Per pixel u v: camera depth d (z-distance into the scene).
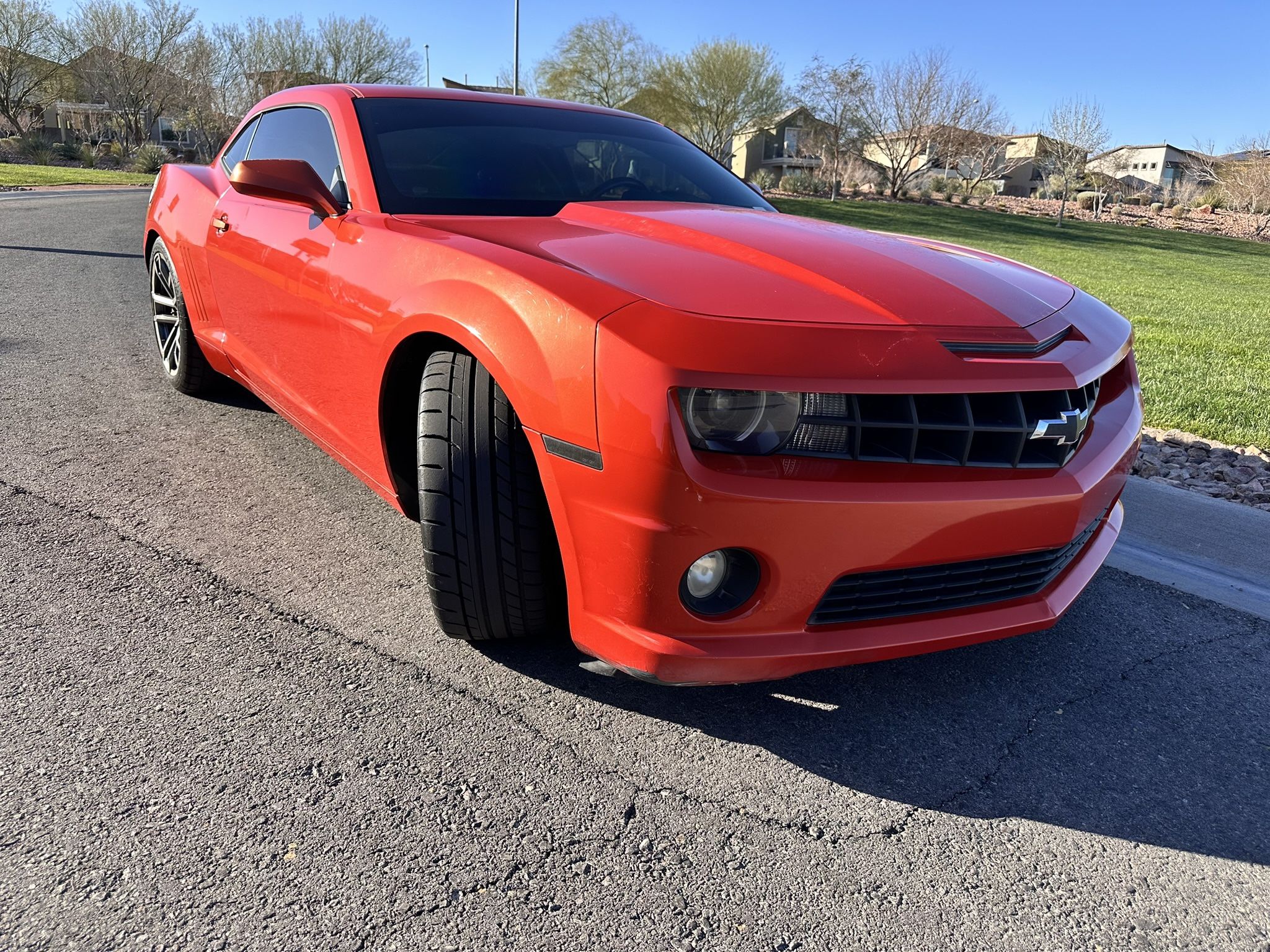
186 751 1.70
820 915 1.45
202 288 3.35
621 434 1.54
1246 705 2.16
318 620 2.21
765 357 1.54
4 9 51.41
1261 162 47.06
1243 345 7.89
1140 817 1.74
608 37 52.38
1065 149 41.50
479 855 1.51
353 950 1.31
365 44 55.78
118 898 1.37
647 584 1.60
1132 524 3.27
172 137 57.47
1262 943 1.46
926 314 1.77
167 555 2.50
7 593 2.23
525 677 2.03
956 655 2.30
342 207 2.45
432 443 1.84
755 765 1.81
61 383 4.10
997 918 1.47
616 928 1.39
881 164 48.81
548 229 2.16
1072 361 1.83
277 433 3.58
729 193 2.96
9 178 22.38
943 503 1.64
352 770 1.69
